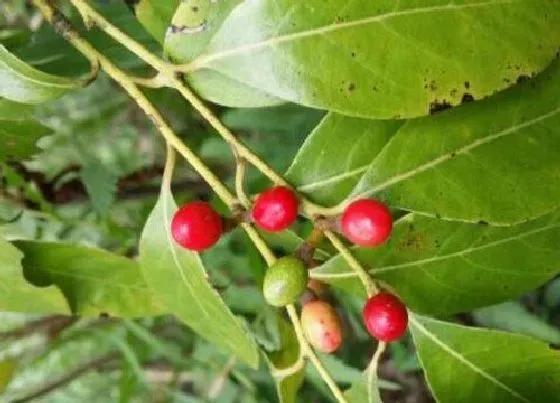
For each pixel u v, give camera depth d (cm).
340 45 10
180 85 11
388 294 11
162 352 22
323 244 12
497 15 10
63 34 11
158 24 12
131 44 11
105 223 20
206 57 11
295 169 11
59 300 13
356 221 10
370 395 11
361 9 10
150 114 11
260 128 21
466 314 22
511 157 11
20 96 11
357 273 11
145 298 14
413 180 11
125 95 24
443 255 12
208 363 22
